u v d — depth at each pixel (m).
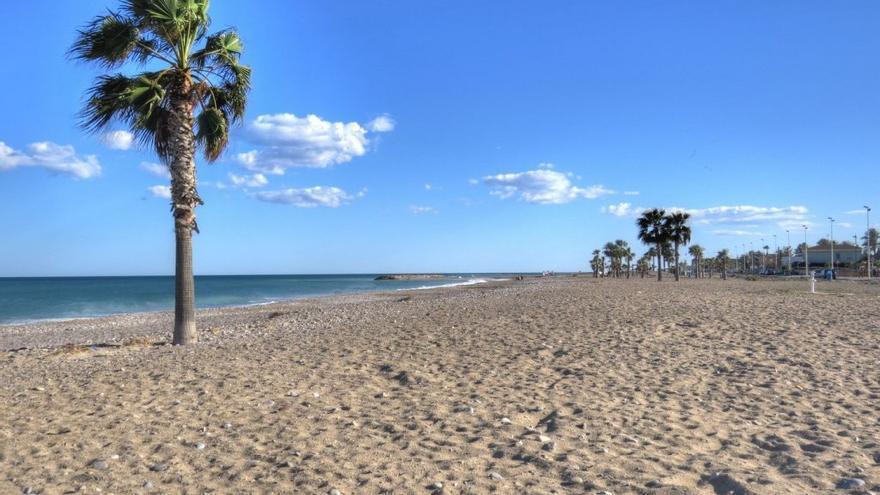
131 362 10.62
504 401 6.71
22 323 28.09
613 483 4.18
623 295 24.84
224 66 13.91
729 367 8.23
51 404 7.16
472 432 5.59
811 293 27.64
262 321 20.94
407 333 12.73
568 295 26.08
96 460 4.97
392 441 5.37
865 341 10.12
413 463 4.75
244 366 9.37
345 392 7.38
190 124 13.32
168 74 13.20
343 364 9.29
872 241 131.88
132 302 49.94
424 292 50.38
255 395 7.28
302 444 5.32
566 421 5.80
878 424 5.50
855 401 6.32
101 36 12.34
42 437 5.70
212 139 13.73
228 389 7.65
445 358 9.52
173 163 13.20
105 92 12.92
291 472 4.61
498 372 8.32
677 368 8.25
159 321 25.31
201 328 19.06
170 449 5.24
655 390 7.05
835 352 9.13
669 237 59.66
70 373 9.69
